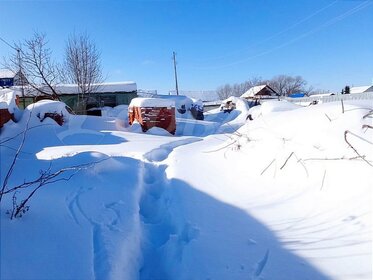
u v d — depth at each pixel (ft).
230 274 8.60
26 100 69.05
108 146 27.17
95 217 10.69
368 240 9.52
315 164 14.51
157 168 21.20
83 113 63.16
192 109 77.97
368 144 13.28
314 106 19.19
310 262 8.88
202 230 11.02
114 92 79.77
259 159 17.98
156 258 10.32
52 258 7.42
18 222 8.20
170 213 12.92
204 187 15.80
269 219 11.82
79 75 65.87
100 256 8.54
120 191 14.07
